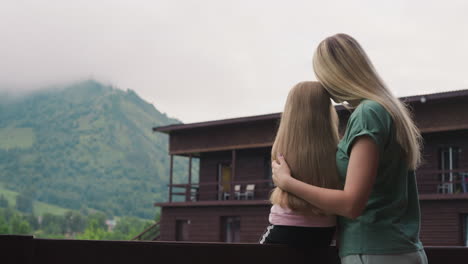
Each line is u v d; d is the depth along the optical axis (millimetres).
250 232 22375
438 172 18453
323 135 2357
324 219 2346
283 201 2340
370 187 2045
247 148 23672
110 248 2143
